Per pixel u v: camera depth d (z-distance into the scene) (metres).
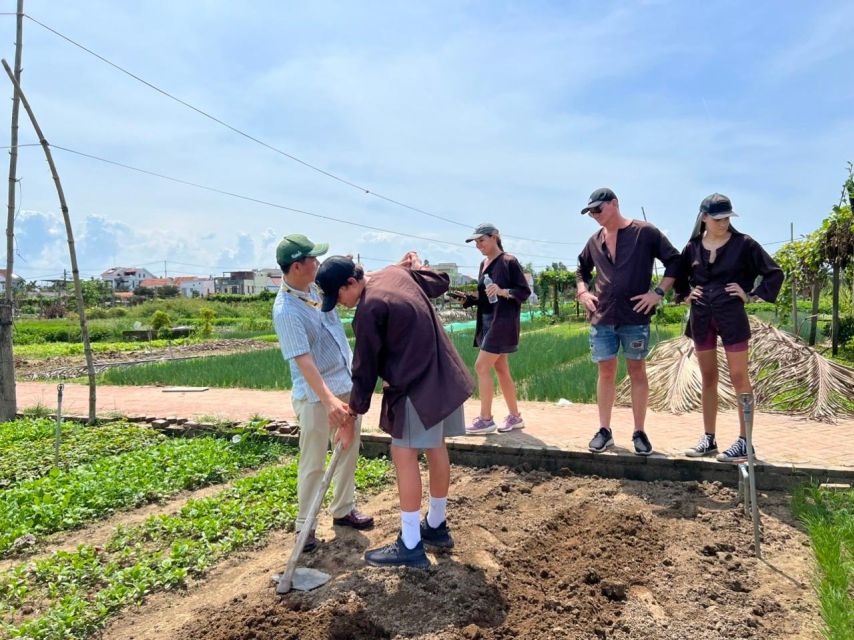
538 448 6.32
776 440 6.49
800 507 4.96
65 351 26.52
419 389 4.04
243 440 7.70
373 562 4.17
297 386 4.57
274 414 9.52
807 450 6.05
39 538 5.22
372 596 3.78
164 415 9.45
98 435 8.12
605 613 3.69
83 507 5.71
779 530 4.73
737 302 5.51
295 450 7.60
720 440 6.60
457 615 3.61
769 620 3.61
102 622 3.84
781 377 8.45
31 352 26.12
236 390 12.77
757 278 5.57
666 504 5.27
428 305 4.22
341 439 4.17
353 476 4.96
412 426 4.07
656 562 4.29
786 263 15.55
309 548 4.57
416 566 4.07
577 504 5.29
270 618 3.63
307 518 4.01
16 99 8.54
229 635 3.51
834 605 3.58
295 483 6.00
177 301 54.91
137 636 3.70
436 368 4.09
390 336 4.07
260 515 5.29
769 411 8.08
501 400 9.84
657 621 3.60
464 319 42.25
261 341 31.12
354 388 4.08
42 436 8.27
